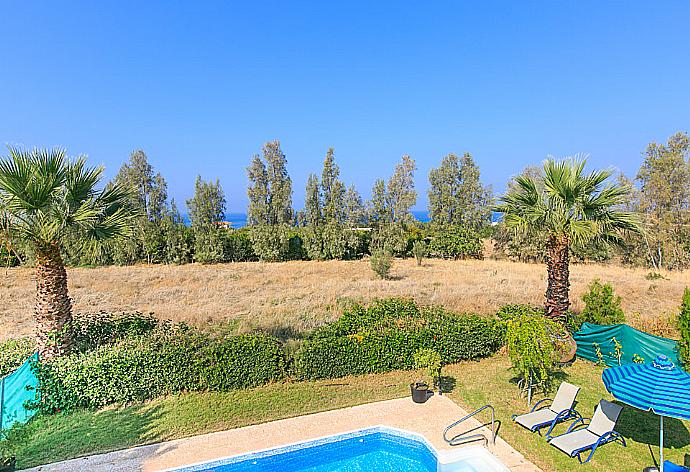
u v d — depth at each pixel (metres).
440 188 52.62
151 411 8.86
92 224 9.50
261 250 33.34
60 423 8.32
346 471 7.39
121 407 8.99
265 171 49.44
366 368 10.81
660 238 29.78
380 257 25.05
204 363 9.73
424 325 11.89
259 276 25.52
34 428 6.32
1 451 5.56
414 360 10.52
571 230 11.53
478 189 50.84
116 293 20.06
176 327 12.23
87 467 6.89
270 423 8.42
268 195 49.62
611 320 12.44
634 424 8.31
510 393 9.90
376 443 8.16
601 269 29.45
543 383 10.28
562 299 12.29
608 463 7.00
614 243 12.52
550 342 9.20
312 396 9.66
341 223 38.03
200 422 8.42
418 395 9.30
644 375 6.38
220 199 48.62
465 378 10.75
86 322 11.46
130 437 7.84
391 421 8.55
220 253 32.41
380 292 20.02
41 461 7.05
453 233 37.62
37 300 9.57
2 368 9.02
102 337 11.06
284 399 9.49
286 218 49.78
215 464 7.11
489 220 50.50
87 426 8.22
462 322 12.08
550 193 11.80
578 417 8.35
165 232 32.16
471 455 7.36
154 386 9.37
